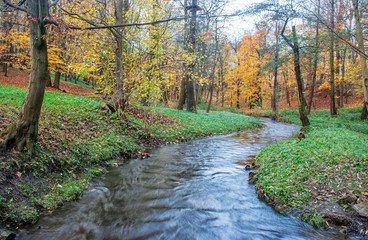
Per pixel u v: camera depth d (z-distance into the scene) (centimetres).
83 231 393
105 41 1255
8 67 3064
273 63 1589
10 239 355
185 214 456
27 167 520
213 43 2778
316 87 3434
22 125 550
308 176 549
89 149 757
